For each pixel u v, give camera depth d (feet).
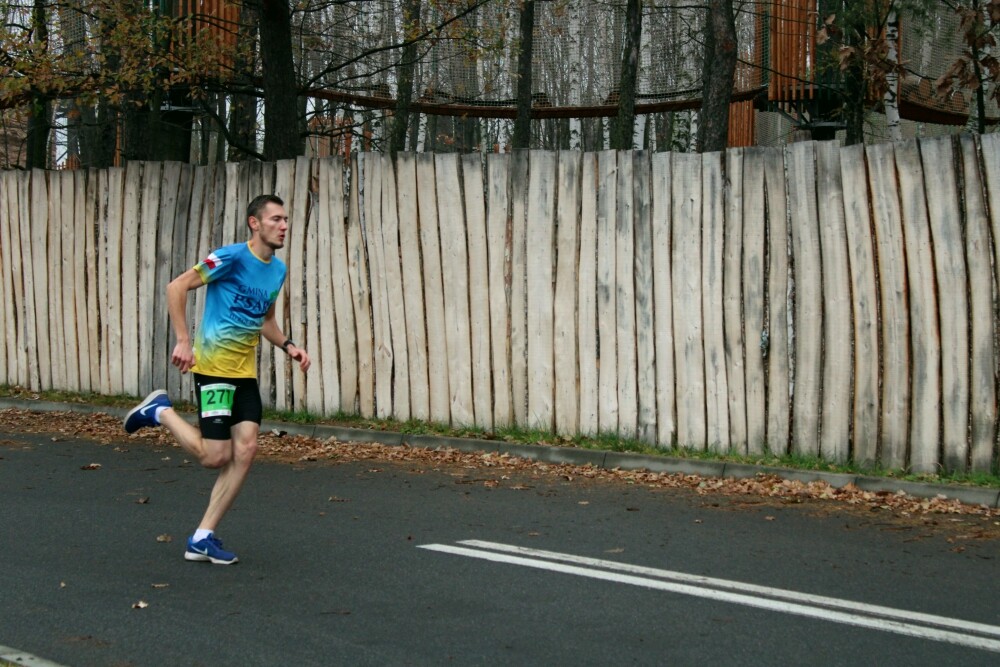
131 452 34.22
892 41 44.65
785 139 73.67
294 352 20.45
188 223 41.63
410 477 30.07
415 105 61.67
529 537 22.36
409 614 16.81
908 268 28.99
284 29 44.75
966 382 28.22
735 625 16.29
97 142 74.08
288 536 22.38
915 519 24.68
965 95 57.77
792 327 30.89
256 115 76.54
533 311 34.73
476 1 47.73
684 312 32.32
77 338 44.88
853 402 29.89
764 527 23.63
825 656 14.93
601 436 33.58
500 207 35.27
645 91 65.62
